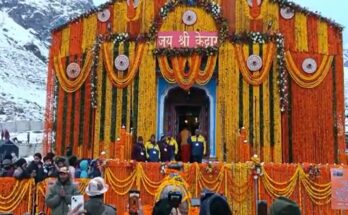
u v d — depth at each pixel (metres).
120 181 19.98
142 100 28.14
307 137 28.53
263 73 27.73
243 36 28.28
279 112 27.56
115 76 28.41
